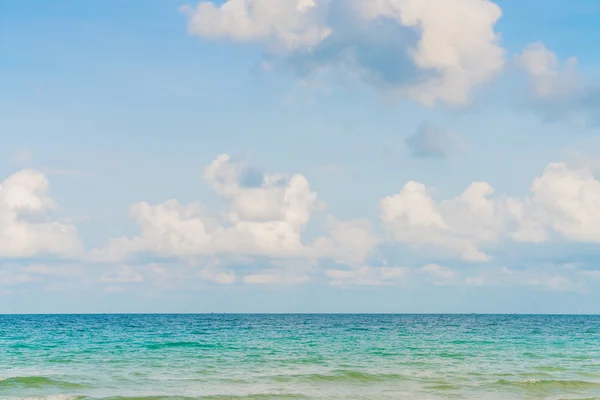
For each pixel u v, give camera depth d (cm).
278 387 3428
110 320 16012
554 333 9119
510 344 6606
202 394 3173
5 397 3064
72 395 3112
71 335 7906
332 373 3931
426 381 3656
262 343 6462
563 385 3519
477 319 19650
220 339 7144
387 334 8475
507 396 3206
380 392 3291
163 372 4012
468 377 3828
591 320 18675
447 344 6500
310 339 7200
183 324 12425
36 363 4512
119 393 3194
